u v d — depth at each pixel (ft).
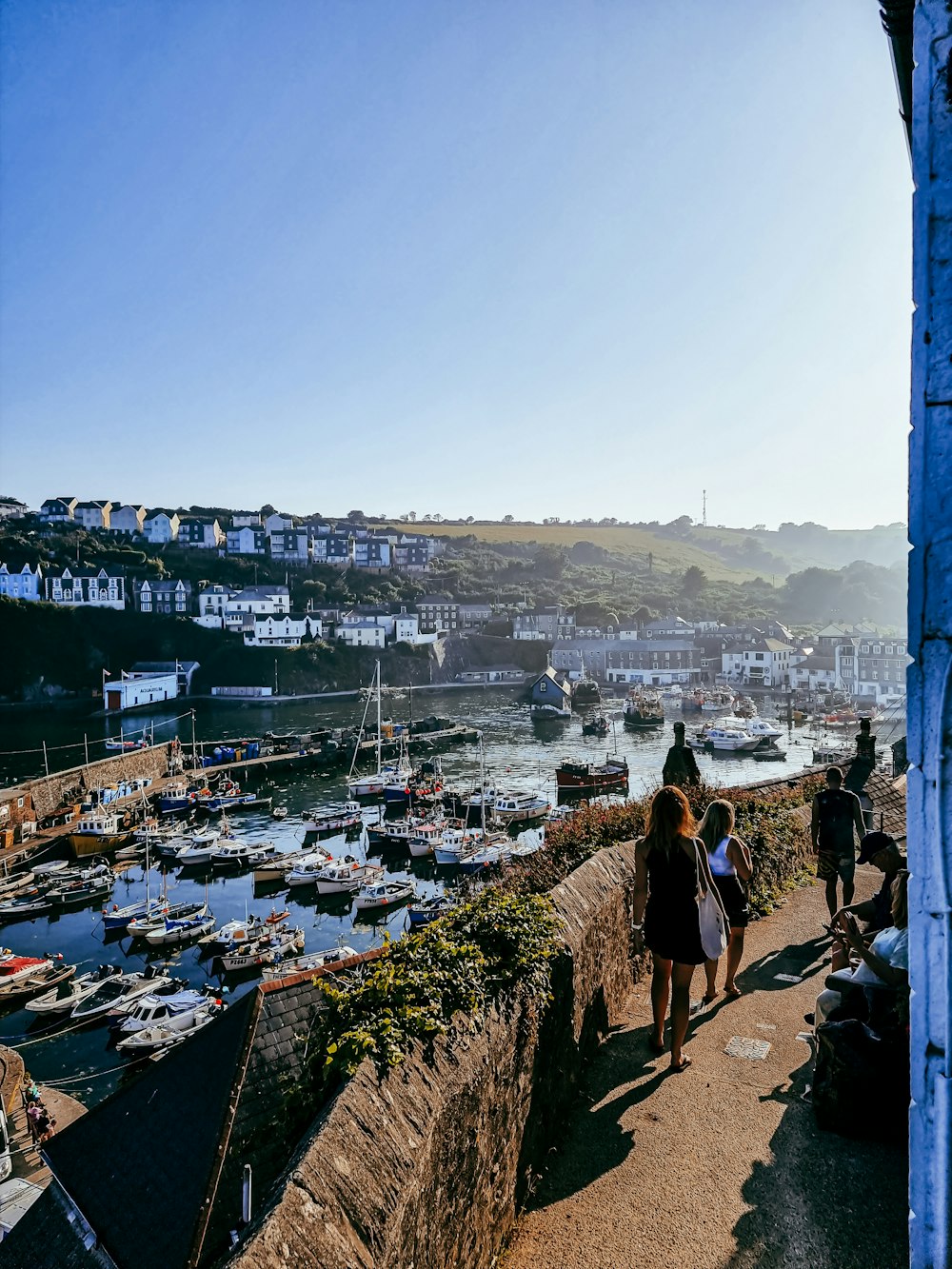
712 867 24.64
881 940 16.99
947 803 6.79
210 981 113.19
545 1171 16.22
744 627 530.27
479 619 568.00
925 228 6.96
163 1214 15.12
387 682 462.19
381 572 608.19
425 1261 11.04
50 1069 90.02
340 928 133.28
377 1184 10.18
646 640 510.17
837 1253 13.32
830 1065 16.98
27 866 165.27
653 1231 14.20
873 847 19.49
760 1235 13.87
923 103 6.95
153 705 401.49
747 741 286.46
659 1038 20.74
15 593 454.40
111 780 225.97
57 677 424.87
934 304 6.92
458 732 304.50
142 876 161.68
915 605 6.98
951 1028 6.74
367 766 265.95
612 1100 18.63
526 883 27.58
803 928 30.96
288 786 240.73
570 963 18.67
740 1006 23.80
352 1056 12.03
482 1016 14.44
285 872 157.17
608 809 31.86
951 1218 6.72
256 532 580.30
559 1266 13.61
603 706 405.39
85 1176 17.19
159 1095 17.44
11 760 278.46
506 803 199.00
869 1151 16.15
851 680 433.89
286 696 430.20
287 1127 12.48
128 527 566.77
